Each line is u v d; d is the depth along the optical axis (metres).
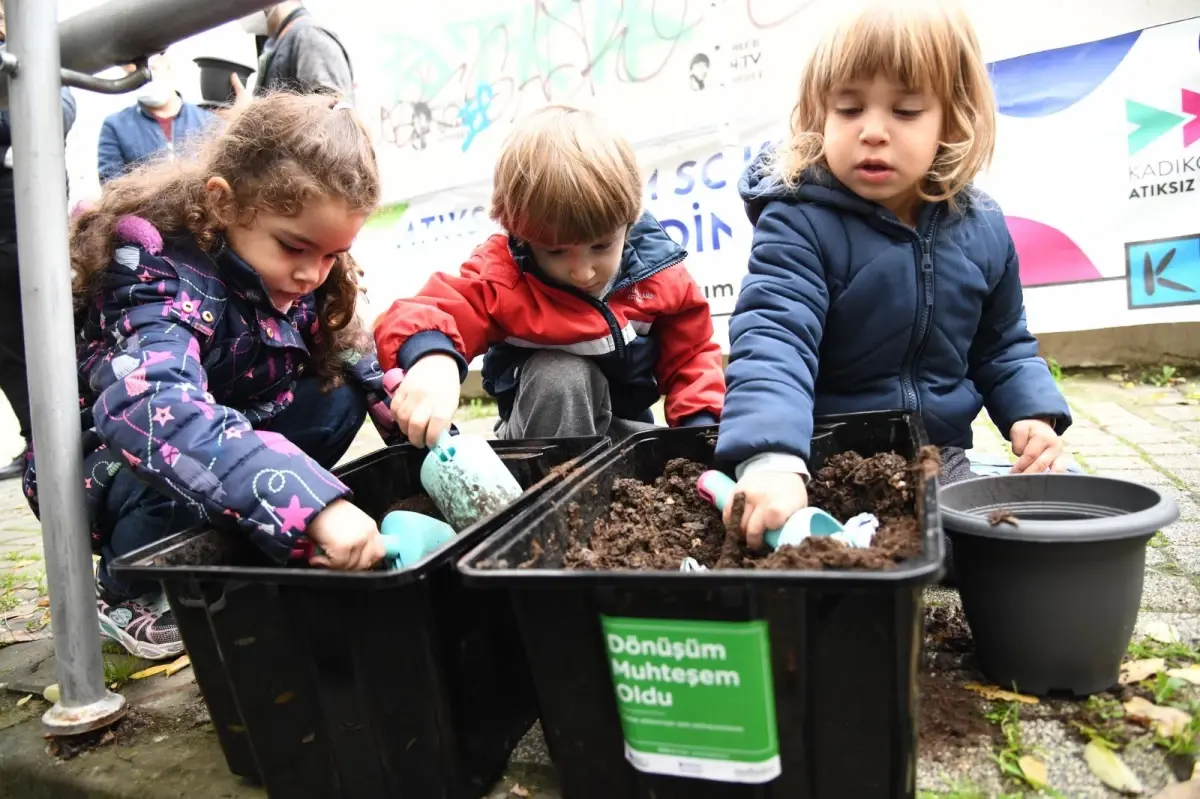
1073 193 2.92
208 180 1.17
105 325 1.17
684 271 1.63
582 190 1.29
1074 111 2.87
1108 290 2.94
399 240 3.96
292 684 0.88
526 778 0.95
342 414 1.53
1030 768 0.86
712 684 0.75
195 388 1.05
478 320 1.53
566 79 3.46
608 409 1.63
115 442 1.02
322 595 0.83
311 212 1.16
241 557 1.07
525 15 3.50
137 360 1.07
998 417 1.44
